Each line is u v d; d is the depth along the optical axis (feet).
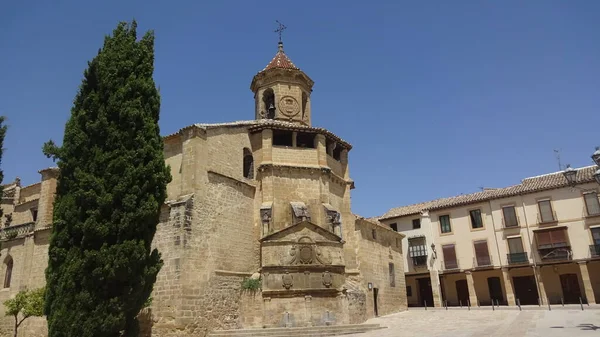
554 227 137.90
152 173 57.82
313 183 98.02
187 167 78.43
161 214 75.41
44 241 98.07
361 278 104.17
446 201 164.96
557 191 140.77
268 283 80.64
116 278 51.60
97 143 56.80
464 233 153.89
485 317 93.91
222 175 83.87
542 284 136.46
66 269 51.83
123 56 61.52
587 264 132.87
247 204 90.38
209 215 78.64
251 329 75.66
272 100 119.14
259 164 94.99
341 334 76.33
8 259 104.01
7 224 119.44
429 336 64.69
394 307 121.49
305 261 83.30
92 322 49.67
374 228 119.85
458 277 155.74
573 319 77.97
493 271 148.97
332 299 83.10
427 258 157.07
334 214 95.91
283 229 84.64
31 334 91.50
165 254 72.64
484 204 152.56
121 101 58.59
